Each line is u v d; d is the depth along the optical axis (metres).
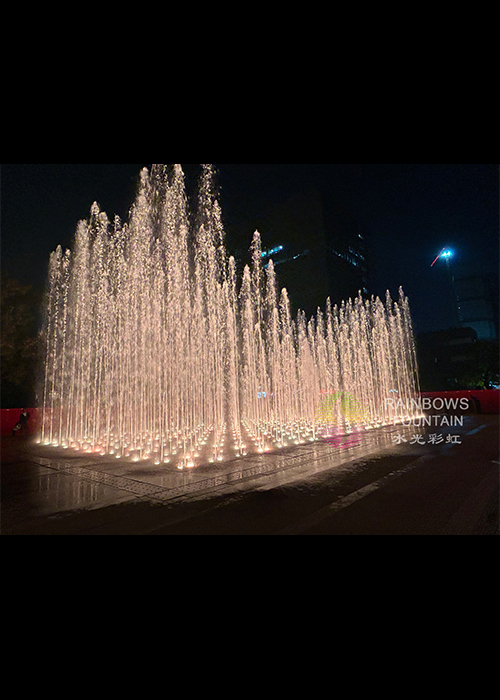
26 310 20.16
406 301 31.38
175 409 14.84
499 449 9.38
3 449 11.09
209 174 16.17
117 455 9.16
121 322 14.52
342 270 69.12
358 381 26.81
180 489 5.93
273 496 5.51
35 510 4.96
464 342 46.72
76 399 15.80
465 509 4.84
